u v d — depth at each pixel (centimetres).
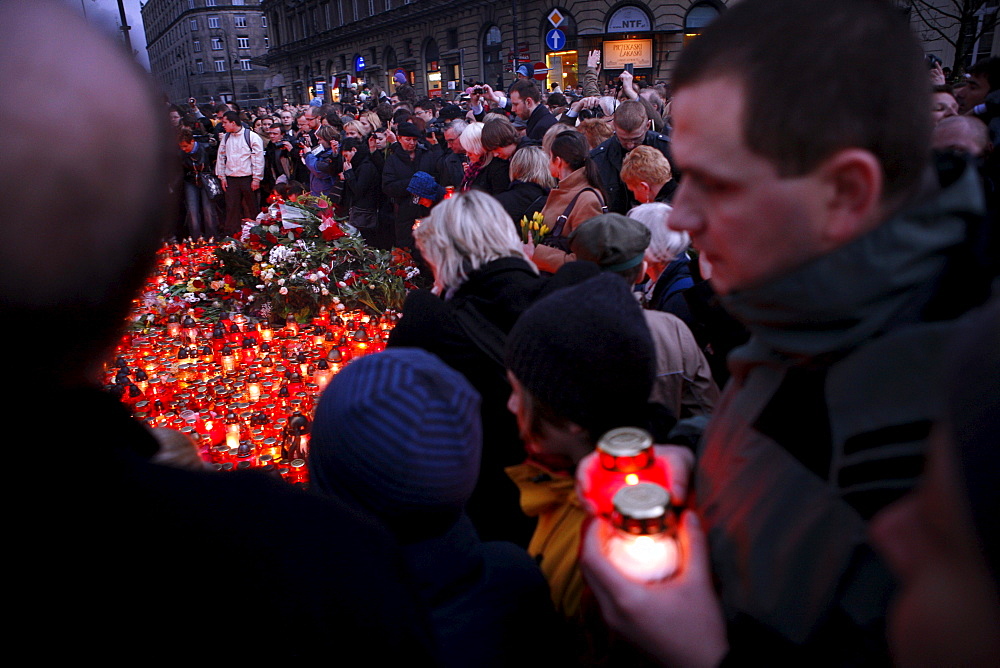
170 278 489
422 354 103
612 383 107
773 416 57
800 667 53
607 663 96
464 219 186
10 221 34
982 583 26
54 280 36
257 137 853
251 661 45
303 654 46
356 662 49
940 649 28
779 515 54
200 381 338
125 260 40
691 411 179
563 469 117
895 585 47
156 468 45
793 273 50
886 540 33
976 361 27
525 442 119
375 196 675
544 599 110
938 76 509
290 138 1048
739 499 59
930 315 49
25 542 38
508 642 101
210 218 859
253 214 873
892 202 52
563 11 2308
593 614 100
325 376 318
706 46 55
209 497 45
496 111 973
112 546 41
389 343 188
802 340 52
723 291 59
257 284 471
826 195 51
